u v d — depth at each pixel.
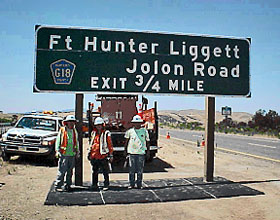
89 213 6.66
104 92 8.98
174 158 16.27
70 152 8.15
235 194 8.25
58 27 8.82
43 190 8.53
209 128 9.75
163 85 9.36
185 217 6.57
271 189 9.08
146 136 8.91
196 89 9.59
